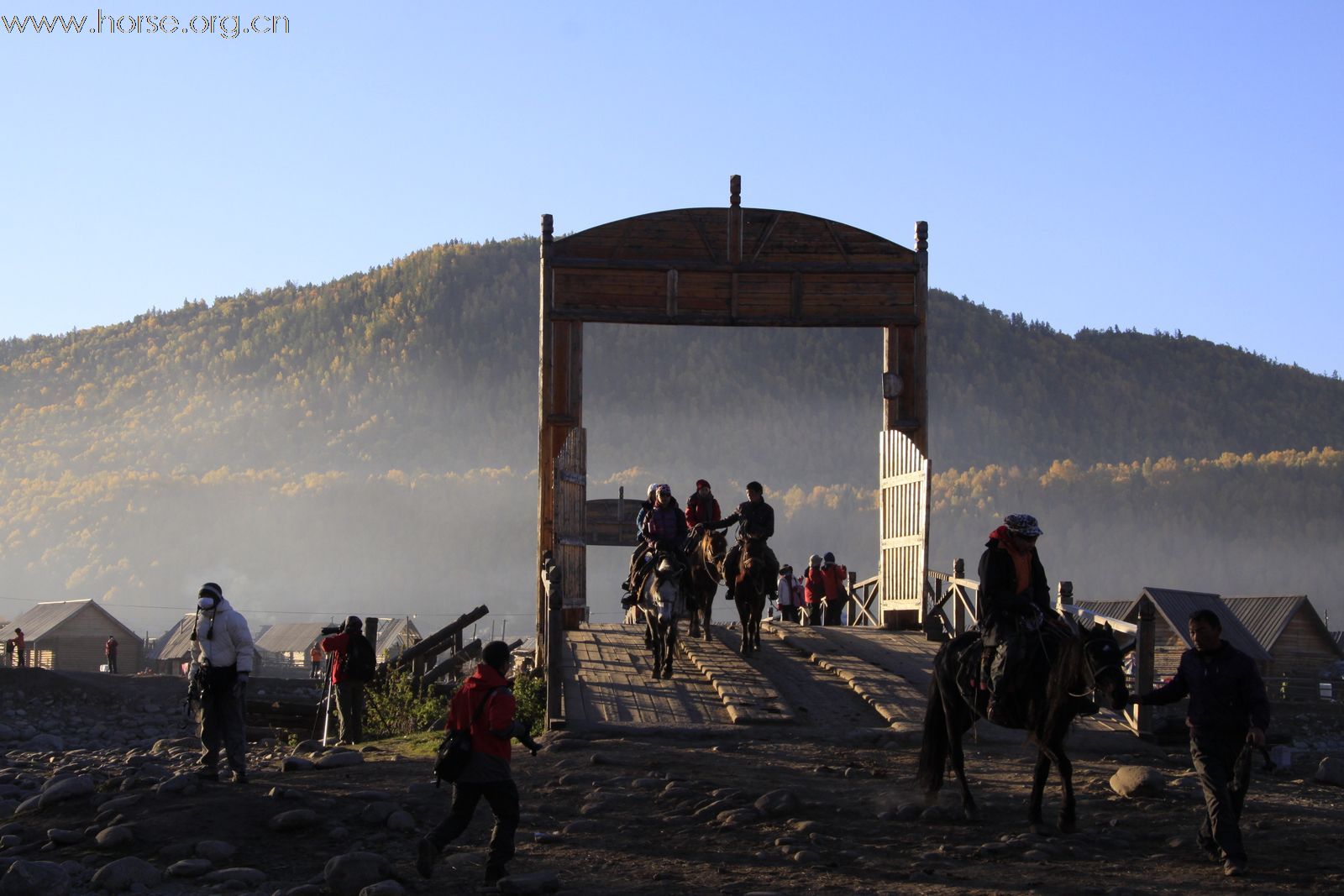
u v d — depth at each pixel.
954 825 10.88
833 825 10.79
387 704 20.70
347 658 19.33
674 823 10.88
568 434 24.09
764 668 19.42
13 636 91.94
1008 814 11.24
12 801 13.81
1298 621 68.25
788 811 11.23
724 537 21.42
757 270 25.20
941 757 11.30
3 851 10.64
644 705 17.00
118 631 93.62
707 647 21.45
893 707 16.47
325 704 21.78
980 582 10.69
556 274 24.77
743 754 14.26
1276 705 54.44
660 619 18.39
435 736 17.14
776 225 25.38
